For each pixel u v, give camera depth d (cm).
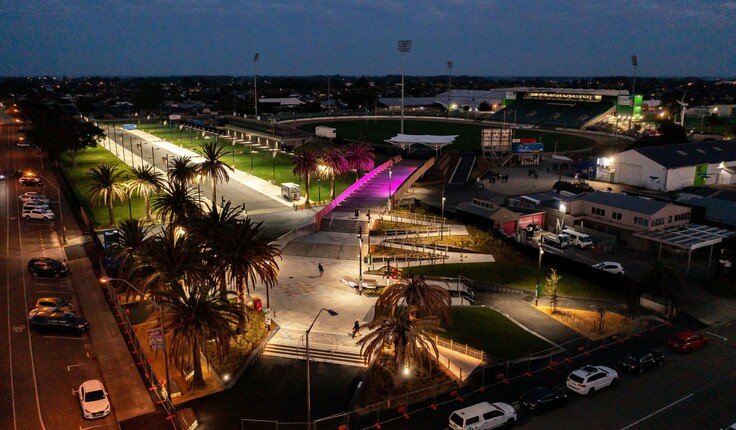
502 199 10525
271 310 5269
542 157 15475
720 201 8681
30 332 4816
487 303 5828
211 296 4150
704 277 6700
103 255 5741
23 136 17938
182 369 4138
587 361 4581
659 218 7756
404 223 8406
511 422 3622
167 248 4516
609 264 6769
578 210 8644
